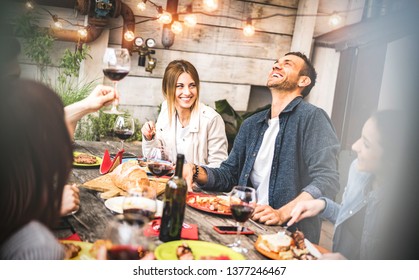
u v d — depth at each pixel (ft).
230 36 14.73
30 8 12.00
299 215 6.14
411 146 6.24
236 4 14.51
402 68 9.23
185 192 4.95
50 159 3.41
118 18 13.41
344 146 12.25
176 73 9.04
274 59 15.29
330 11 14.67
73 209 5.14
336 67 13.43
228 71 14.94
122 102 13.89
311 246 5.24
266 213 6.05
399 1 12.14
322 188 7.07
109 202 5.91
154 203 4.90
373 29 11.96
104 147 9.72
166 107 9.57
